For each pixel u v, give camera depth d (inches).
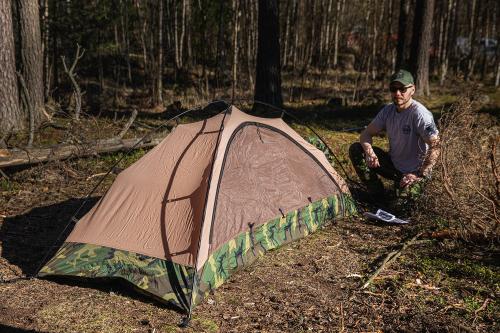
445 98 580.4
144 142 324.2
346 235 213.3
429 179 221.3
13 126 341.7
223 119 191.5
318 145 252.5
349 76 823.7
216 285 165.8
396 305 158.9
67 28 627.8
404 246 196.2
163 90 658.8
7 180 277.3
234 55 621.3
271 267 184.1
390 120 232.2
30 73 365.7
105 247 172.4
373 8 934.4
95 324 147.3
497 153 247.4
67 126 342.6
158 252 165.3
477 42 949.2
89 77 719.1
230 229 176.6
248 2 748.6
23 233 214.5
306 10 906.1
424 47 580.7
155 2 743.1
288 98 633.6
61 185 276.5
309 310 156.4
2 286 168.1
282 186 205.3
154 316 152.1
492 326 146.6
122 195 182.5
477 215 207.6
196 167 179.0
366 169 241.8
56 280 173.0
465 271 179.5
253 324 148.6
